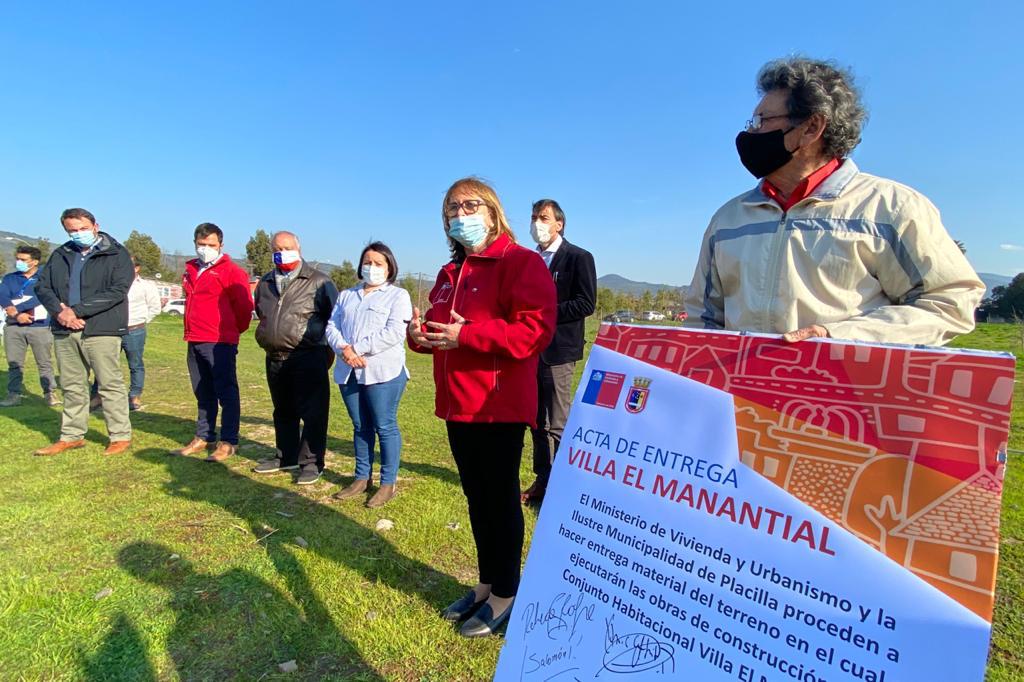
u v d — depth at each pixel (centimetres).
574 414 152
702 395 132
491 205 230
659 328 148
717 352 135
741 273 160
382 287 378
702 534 121
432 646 223
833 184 145
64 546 299
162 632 227
